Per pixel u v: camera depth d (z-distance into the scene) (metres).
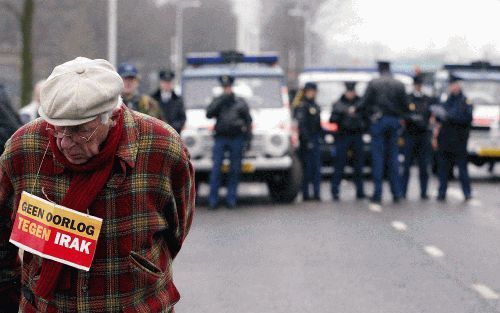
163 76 15.30
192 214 4.38
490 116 22.52
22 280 4.22
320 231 13.13
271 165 16.67
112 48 38.72
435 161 23.23
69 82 3.68
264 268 10.33
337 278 9.73
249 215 15.20
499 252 11.37
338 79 23.48
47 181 4.01
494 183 21.58
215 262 10.72
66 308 4.04
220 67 18.61
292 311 8.30
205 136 16.72
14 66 75.88
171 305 4.24
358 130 17.44
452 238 12.48
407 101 16.73
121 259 4.02
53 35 77.81
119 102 3.89
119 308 4.04
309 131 17.47
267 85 17.81
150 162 4.05
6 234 4.31
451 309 8.35
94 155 3.91
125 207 4.01
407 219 14.46
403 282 9.52
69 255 3.95
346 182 21.98
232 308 8.42
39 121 4.08
